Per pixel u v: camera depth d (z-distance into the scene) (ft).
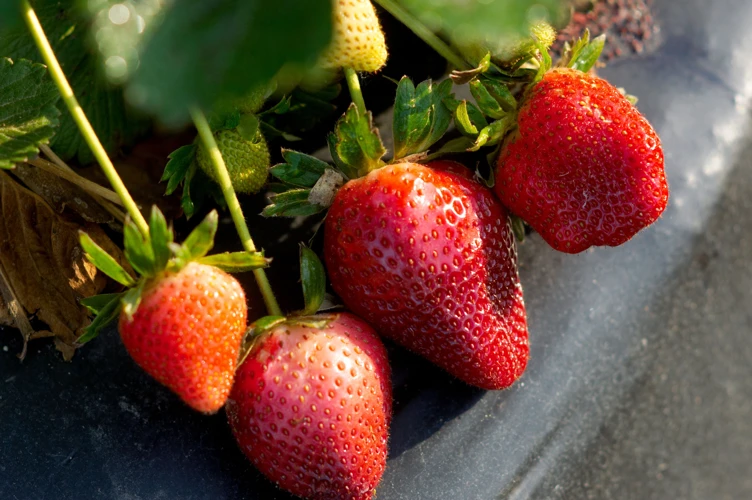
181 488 1.25
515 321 1.25
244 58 0.99
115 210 1.28
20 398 1.26
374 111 1.35
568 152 1.21
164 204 1.30
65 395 1.27
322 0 0.99
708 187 1.43
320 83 1.26
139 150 1.30
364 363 1.20
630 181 1.21
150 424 1.26
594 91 1.22
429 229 1.20
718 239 1.44
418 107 1.20
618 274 1.39
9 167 1.18
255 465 1.22
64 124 1.27
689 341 1.44
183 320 1.13
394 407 1.30
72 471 1.25
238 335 1.16
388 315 1.22
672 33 1.45
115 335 1.28
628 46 1.44
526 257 1.36
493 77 1.24
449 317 1.21
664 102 1.43
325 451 1.19
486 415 1.32
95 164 1.29
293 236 1.32
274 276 1.31
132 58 1.05
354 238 1.20
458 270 1.21
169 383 1.15
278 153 1.33
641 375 1.40
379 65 1.23
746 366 1.49
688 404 1.46
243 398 1.19
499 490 1.31
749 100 1.45
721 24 1.46
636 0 1.44
